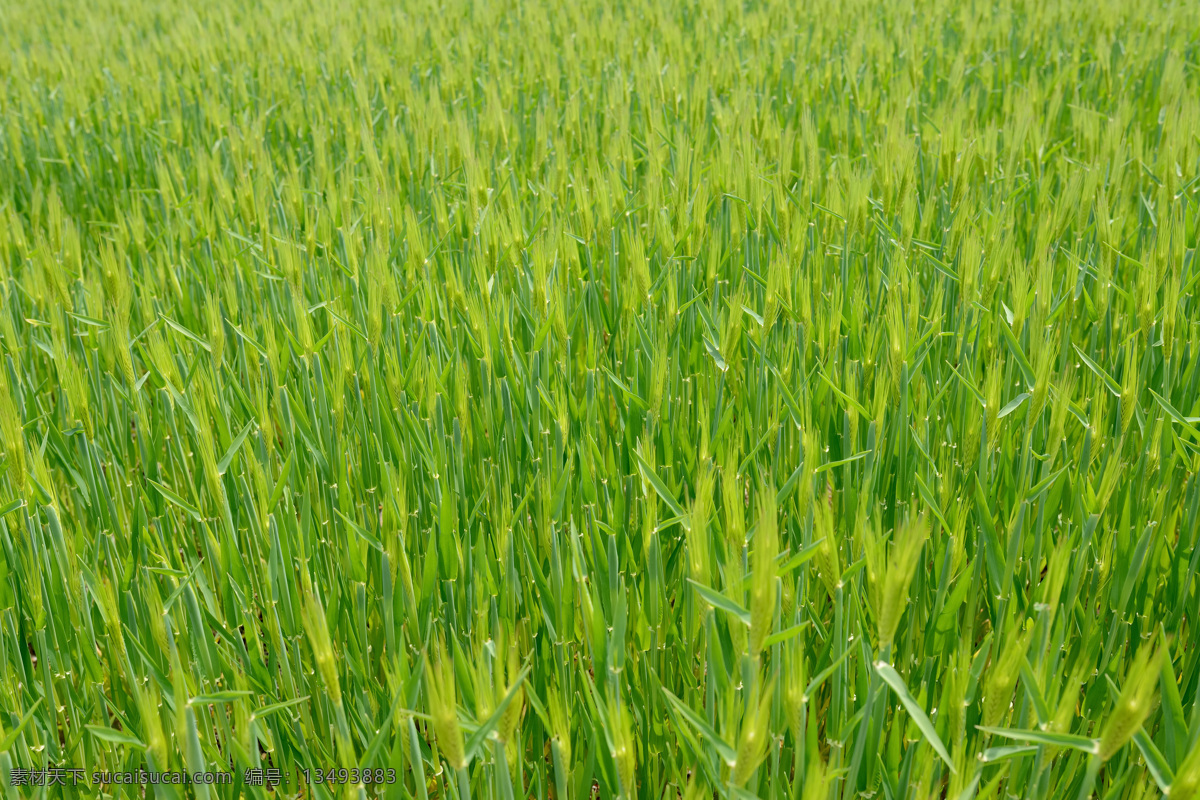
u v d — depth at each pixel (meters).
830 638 1.91
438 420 2.48
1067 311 2.79
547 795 2.07
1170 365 2.47
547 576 2.22
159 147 5.80
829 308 2.64
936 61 6.53
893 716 1.96
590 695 1.70
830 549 1.56
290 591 2.01
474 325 2.56
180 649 1.98
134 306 3.58
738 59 6.40
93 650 1.91
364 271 3.38
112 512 2.39
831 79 6.11
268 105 6.31
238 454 2.37
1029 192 3.93
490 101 4.99
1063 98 5.59
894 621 1.31
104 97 6.84
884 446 2.30
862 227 3.29
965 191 3.64
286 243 3.16
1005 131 4.11
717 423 2.39
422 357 2.57
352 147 4.99
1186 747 1.44
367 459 2.51
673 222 3.47
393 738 1.94
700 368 2.84
